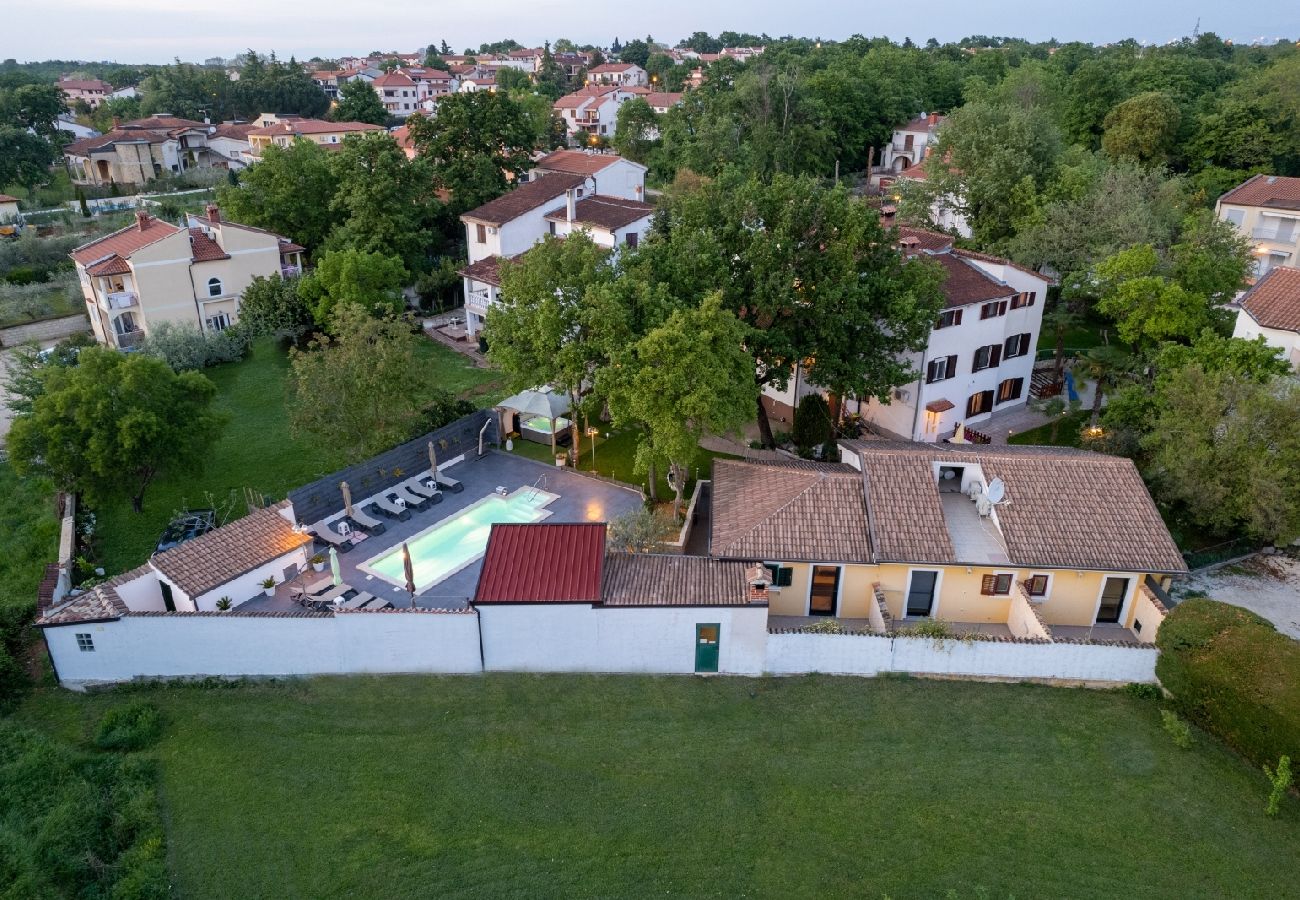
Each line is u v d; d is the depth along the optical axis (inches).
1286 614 1185.4
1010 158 2235.5
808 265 1498.5
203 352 2209.6
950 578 1136.8
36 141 3988.7
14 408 1632.6
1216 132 3120.1
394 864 797.2
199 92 6038.4
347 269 2281.0
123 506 1530.5
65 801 853.8
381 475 1521.9
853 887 773.3
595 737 949.8
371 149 2701.8
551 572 1049.5
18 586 1301.7
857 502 1180.5
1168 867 788.6
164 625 1039.0
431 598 1235.2
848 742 938.1
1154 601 1085.1
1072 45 5930.1
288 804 865.5
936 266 1549.0
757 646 1037.2
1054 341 2240.4
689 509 1363.2
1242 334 1637.6
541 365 1514.5
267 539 1268.5
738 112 3954.2
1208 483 1243.8
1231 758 915.4
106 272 2222.0
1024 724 964.0
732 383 1304.1
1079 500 1162.0
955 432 1716.3
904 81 4768.7
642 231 2512.3
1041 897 761.0
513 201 2659.9
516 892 768.9
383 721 978.1
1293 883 772.0
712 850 810.8
